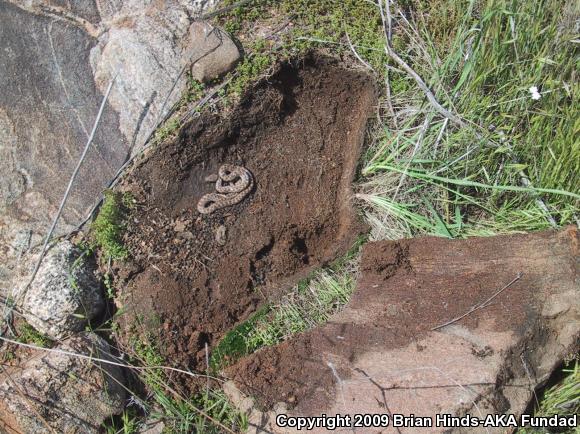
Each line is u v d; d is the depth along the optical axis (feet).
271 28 3.94
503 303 3.11
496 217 3.60
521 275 3.16
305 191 3.90
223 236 3.73
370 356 3.06
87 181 3.66
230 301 3.57
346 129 3.99
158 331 3.39
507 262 3.21
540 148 3.58
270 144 3.97
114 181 3.64
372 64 3.82
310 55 3.87
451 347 3.01
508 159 3.59
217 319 3.52
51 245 3.49
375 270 3.29
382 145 3.72
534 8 3.54
